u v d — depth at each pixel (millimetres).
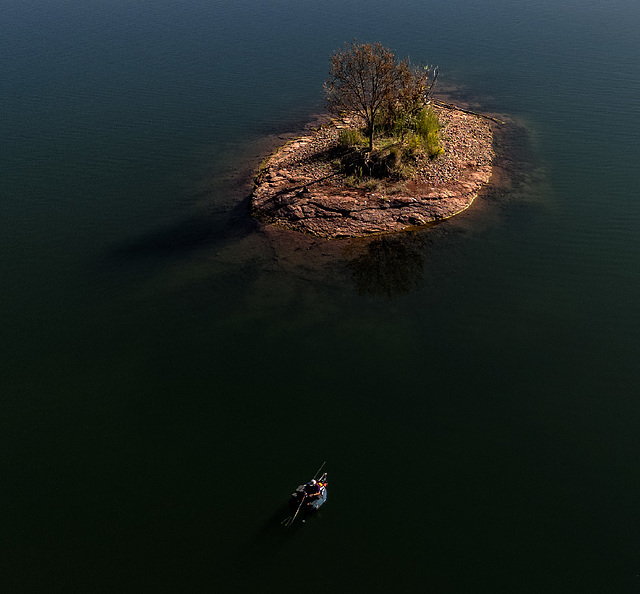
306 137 44375
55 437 21719
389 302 27422
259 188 37031
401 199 33875
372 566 16922
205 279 29906
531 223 32594
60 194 39500
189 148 45188
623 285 27625
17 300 29297
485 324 25688
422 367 23594
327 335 25703
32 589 16812
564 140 41844
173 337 26250
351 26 72438
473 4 78375
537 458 19641
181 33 74188
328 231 32500
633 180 36344
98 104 54125
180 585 16750
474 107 48219
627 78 51656
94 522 18625
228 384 23500
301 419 21703
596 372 22844
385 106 38562
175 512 18797
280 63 61656
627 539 17125
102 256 32531
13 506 19250
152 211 36938
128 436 21547
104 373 24531
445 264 29812
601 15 70312
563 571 16438
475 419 21188
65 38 74625
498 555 16953
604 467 19203
